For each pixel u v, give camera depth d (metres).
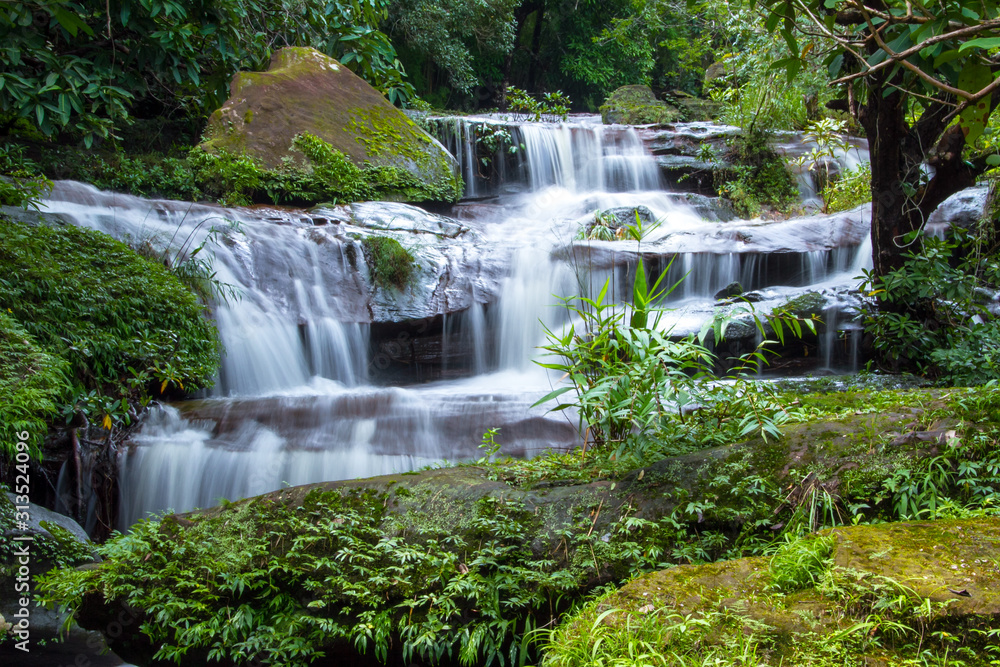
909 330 6.56
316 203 10.35
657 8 24.02
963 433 3.20
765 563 2.55
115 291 6.14
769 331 7.11
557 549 3.22
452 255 8.50
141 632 3.32
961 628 2.04
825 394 4.79
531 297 8.27
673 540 3.13
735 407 3.98
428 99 22.19
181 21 10.95
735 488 3.21
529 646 2.99
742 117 13.51
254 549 3.37
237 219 8.38
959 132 6.09
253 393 7.12
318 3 13.44
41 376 4.68
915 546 2.38
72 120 10.82
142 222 7.83
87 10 10.34
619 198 12.56
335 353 7.73
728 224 9.82
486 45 23.47
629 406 3.58
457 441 5.57
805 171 13.02
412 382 7.94
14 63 9.05
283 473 5.35
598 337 3.86
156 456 5.38
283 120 10.75
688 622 2.19
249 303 7.50
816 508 3.09
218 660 3.24
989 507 2.89
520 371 8.12
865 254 8.79
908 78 3.96
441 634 3.06
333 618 3.22
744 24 12.20
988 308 7.11
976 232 7.61
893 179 6.43
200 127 12.97
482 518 3.32
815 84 12.08
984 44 2.00
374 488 3.62
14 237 5.98
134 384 5.89
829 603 2.23
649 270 8.40
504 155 13.90
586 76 26.73
